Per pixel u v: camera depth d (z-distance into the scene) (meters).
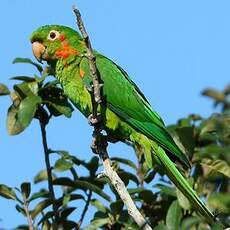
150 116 12.84
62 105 12.30
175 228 11.42
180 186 11.50
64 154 12.22
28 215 12.05
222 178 11.99
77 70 12.87
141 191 12.01
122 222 11.81
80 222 12.15
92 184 12.10
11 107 12.34
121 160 12.53
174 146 12.23
